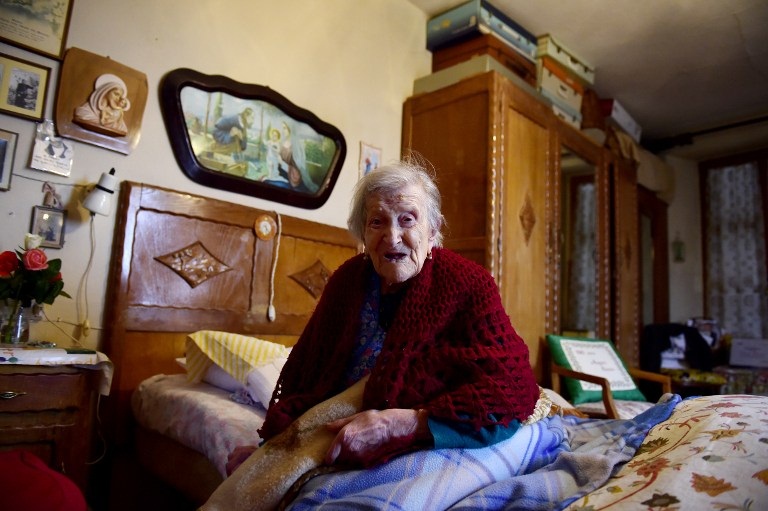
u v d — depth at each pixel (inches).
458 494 30.9
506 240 96.4
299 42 94.2
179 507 65.4
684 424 36.2
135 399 66.3
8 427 49.7
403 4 115.2
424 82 112.0
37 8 64.7
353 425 32.4
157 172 74.2
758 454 27.9
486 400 33.4
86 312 66.6
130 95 71.2
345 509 29.0
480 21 108.7
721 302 173.9
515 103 101.6
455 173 100.3
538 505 29.1
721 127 171.0
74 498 39.9
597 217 130.1
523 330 99.8
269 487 32.3
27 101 63.5
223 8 83.4
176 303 72.7
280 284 85.8
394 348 36.0
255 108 86.0
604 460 32.7
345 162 100.4
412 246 38.2
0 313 57.1
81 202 66.9
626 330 140.6
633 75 142.3
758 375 134.0
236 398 57.9
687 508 24.4
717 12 113.6
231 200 82.4
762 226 168.1
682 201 184.4
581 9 114.4
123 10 72.3
